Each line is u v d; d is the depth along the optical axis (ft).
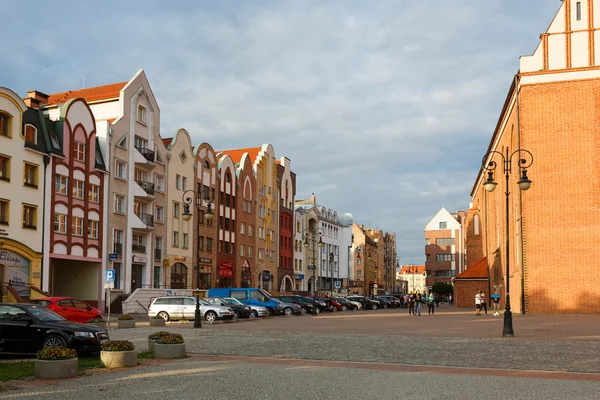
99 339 55.21
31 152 132.67
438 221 437.58
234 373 44.70
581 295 134.72
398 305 276.82
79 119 148.25
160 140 183.21
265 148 267.39
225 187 226.79
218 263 218.79
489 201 226.38
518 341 71.46
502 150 183.01
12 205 126.52
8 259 124.98
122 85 177.99
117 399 34.24
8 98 126.62
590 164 136.77
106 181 157.07
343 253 398.62
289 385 39.19
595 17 140.05
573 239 136.26
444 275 431.43
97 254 152.56
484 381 41.29
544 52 142.00
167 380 41.19
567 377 43.55
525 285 138.92
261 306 147.64
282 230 284.82
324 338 76.59
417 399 34.42
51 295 146.82
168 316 120.26
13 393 36.40
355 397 34.99
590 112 137.80
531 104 141.79
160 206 182.09
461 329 94.58
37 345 53.78
